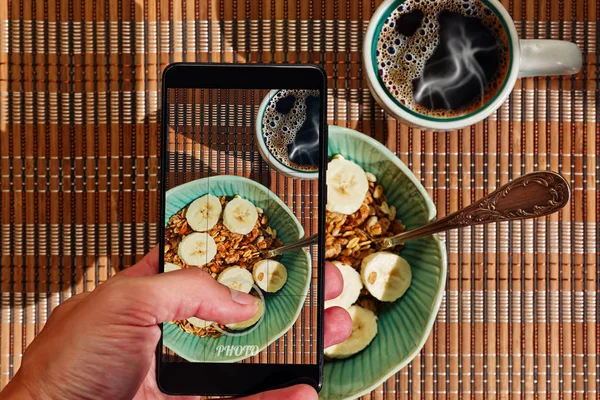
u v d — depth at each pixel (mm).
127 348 353
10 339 415
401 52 389
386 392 414
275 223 374
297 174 372
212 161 372
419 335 384
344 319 390
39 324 416
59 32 418
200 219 374
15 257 417
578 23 415
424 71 389
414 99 389
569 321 413
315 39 417
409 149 416
